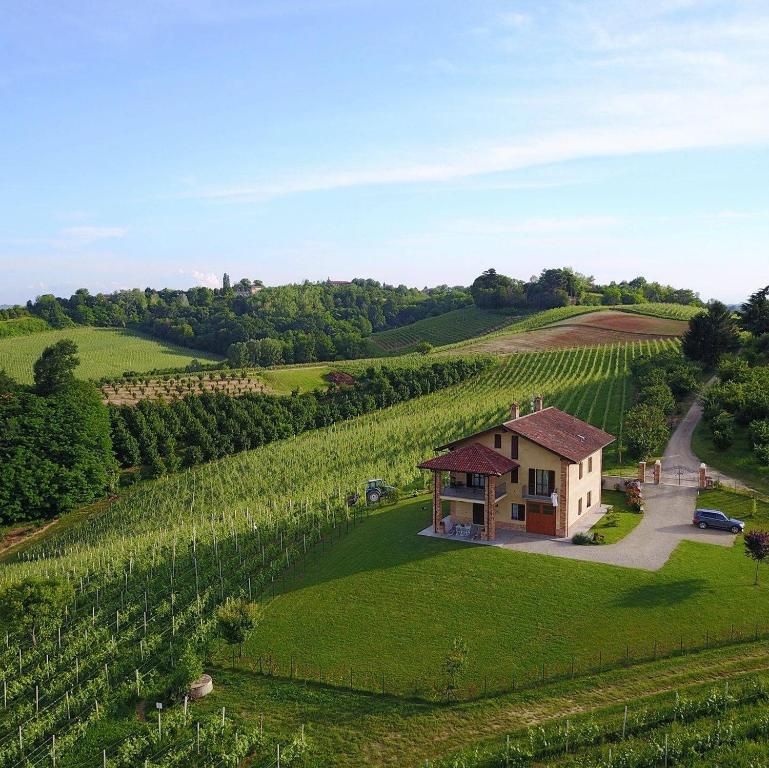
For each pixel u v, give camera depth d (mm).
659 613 37750
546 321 195500
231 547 58094
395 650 37125
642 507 56656
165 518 76688
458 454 52094
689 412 93375
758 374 87688
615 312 198500
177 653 40812
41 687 40156
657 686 31391
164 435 101812
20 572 64500
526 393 113375
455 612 40156
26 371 161250
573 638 36125
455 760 27281
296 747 29719
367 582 45250
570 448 52500
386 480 72812
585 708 30453
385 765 28453
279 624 41594
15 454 87438
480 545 49312
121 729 33719
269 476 84625
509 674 33688
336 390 130750
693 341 114500
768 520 52688
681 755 26125
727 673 31734
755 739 26469
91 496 90938
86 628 46906
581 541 48656
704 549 46844
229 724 32406
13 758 32969
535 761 27203
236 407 110750
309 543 55688
